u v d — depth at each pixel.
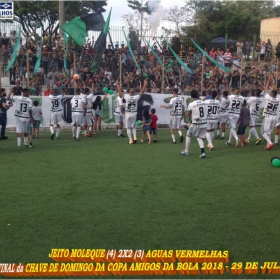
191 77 19.27
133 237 5.48
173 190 7.63
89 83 17.94
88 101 14.73
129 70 19.72
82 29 17.94
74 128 14.27
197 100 10.65
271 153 11.60
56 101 14.13
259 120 18.47
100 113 15.70
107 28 17.88
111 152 11.62
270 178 8.59
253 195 7.36
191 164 9.95
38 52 19.02
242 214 6.37
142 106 17.31
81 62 19.25
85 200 7.01
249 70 20.16
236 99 12.73
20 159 10.54
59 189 7.67
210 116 11.78
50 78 18.27
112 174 8.85
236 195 7.35
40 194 7.35
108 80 18.42
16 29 21.70
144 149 12.17
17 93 15.48
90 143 13.35
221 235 5.55
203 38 32.75
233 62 20.05
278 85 18.55
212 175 8.81
